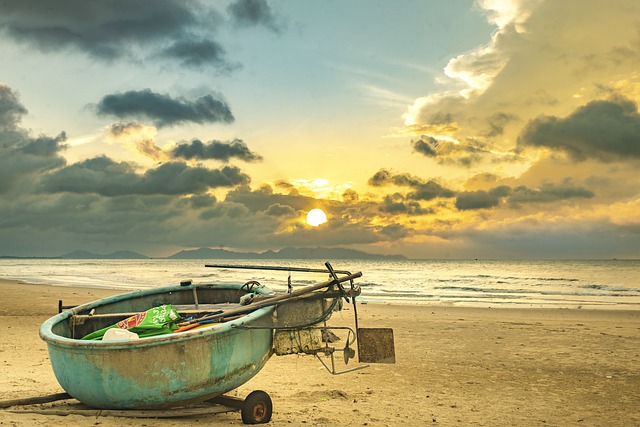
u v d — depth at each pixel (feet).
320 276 207.41
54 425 15.67
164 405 17.24
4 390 22.58
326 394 24.77
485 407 23.27
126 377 16.63
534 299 94.89
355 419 20.42
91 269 289.12
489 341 42.04
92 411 17.22
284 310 18.86
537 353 37.19
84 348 16.56
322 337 19.45
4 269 284.41
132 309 24.34
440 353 36.96
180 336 16.51
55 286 113.50
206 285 25.48
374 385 27.12
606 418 21.83
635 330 48.39
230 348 17.48
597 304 84.23
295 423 19.11
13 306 63.77
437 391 26.16
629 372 31.37
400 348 38.81
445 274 215.72
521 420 21.25
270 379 27.78
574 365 33.27
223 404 18.76
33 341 37.88
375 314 61.57
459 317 59.47
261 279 173.88
